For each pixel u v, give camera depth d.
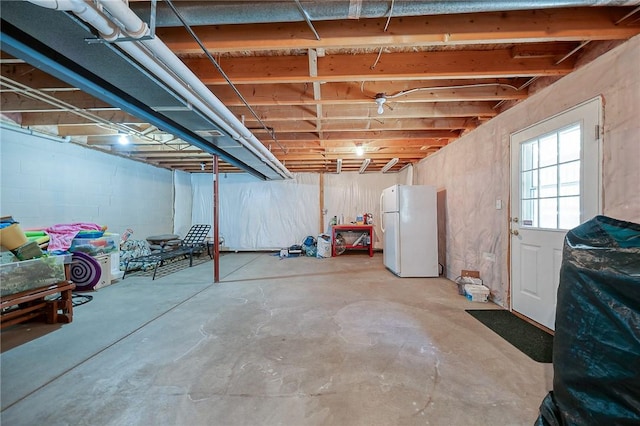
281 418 1.49
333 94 2.86
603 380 1.15
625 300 1.15
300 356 2.12
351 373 1.90
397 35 1.90
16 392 1.71
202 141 3.60
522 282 2.92
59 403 1.61
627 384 1.08
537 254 2.72
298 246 7.30
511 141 3.08
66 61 1.79
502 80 2.83
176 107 2.42
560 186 2.47
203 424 1.45
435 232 4.77
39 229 3.90
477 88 2.86
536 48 2.28
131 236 5.75
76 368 1.97
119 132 3.98
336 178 7.75
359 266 5.71
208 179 7.77
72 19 1.34
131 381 1.82
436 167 5.21
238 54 2.38
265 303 3.37
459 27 1.89
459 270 4.29
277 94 2.88
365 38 1.91
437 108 3.36
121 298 3.57
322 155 5.66
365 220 7.43
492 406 1.57
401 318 2.87
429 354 2.14
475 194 3.83
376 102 2.89
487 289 3.45
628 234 1.29
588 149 2.17
